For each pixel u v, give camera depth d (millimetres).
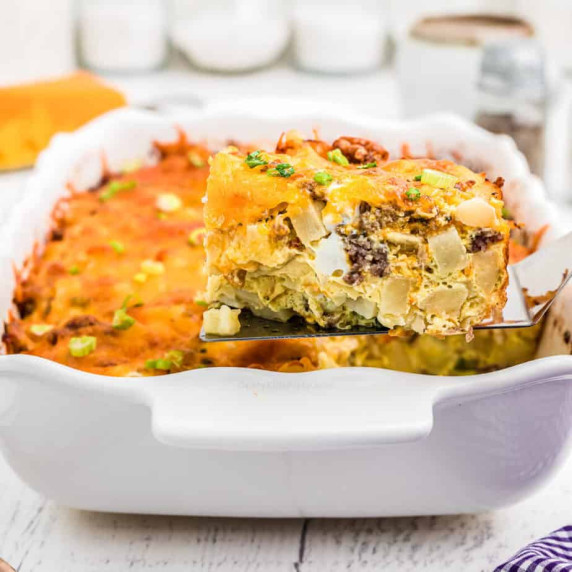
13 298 723
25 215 752
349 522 672
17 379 623
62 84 983
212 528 668
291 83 1216
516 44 917
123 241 772
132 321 702
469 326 653
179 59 1295
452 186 640
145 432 632
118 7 1196
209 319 654
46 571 646
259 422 612
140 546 659
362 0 1220
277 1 1214
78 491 656
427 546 659
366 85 1211
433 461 638
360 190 634
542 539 637
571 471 698
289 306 663
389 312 647
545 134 929
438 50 930
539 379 616
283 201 637
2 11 1083
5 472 697
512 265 706
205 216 652
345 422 611
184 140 844
